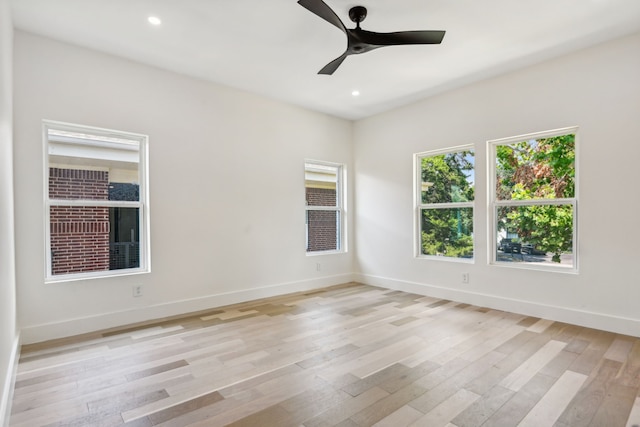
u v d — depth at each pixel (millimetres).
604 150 3346
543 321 3658
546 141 3824
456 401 2119
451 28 3051
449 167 4715
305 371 2531
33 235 3121
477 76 4121
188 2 2664
